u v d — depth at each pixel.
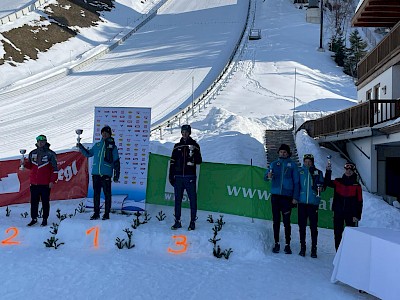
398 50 14.28
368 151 15.80
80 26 49.19
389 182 15.47
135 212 9.01
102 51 43.34
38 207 9.05
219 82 34.41
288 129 23.34
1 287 5.71
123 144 9.30
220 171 9.17
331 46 46.22
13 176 9.99
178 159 7.96
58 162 10.05
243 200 9.07
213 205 9.16
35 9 47.91
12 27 41.09
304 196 7.79
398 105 13.89
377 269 5.46
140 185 9.15
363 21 18.67
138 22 57.12
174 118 25.25
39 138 8.32
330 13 58.38
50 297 5.42
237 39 49.09
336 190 8.07
